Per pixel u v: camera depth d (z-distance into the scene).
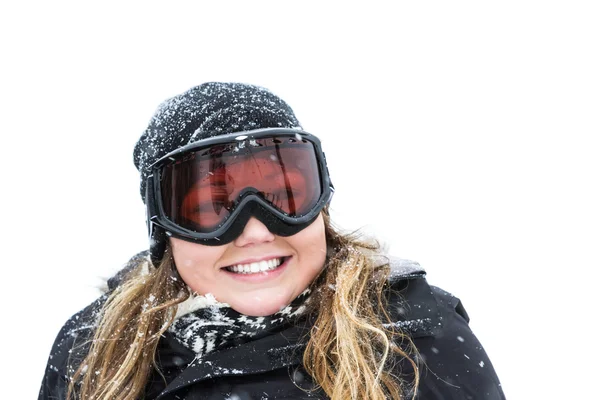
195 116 1.73
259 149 1.66
